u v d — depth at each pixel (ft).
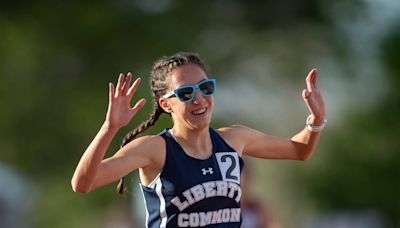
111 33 166.30
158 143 39.22
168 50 164.25
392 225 207.62
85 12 167.43
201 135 39.83
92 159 36.94
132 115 37.27
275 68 184.34
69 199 170.30
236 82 180.65
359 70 188.44
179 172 38.91
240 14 179.52
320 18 183.62
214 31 173.06
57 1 167.53
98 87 167.53
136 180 113.80
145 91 158.40
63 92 168.04
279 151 43.34
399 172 205.26
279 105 188.14
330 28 185.37
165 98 40.06
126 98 37.24
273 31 183.11
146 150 38.83
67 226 172.35
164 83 40.06
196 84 39.34
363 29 188.14
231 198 39.47
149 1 170.91
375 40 189.67
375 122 202.18
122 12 168.66
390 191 205.77
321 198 210.38
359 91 192.65
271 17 181.16
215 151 40.01
